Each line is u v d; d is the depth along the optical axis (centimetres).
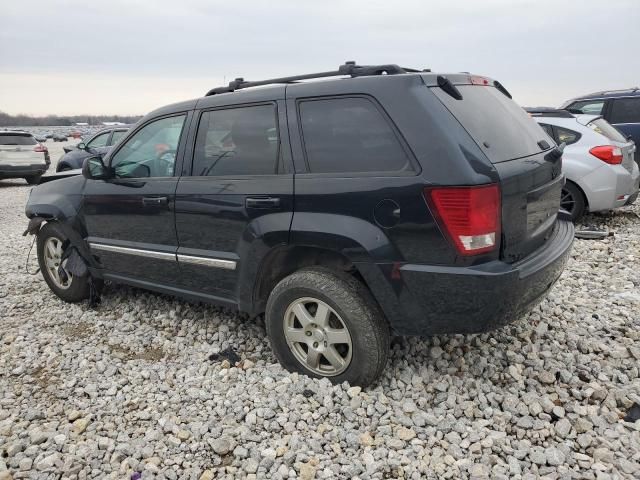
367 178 285
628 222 740
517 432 274
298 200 306
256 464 255
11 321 453
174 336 412
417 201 270
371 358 299
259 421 286
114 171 418
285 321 326
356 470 249
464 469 248
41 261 498
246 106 342
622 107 924
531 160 307
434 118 273
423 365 338
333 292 300
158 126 396
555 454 253
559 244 332
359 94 296
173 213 373
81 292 475
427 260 274
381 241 281
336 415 287
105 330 429
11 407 315
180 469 256
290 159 316
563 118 713
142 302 479
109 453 268
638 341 365
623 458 250
